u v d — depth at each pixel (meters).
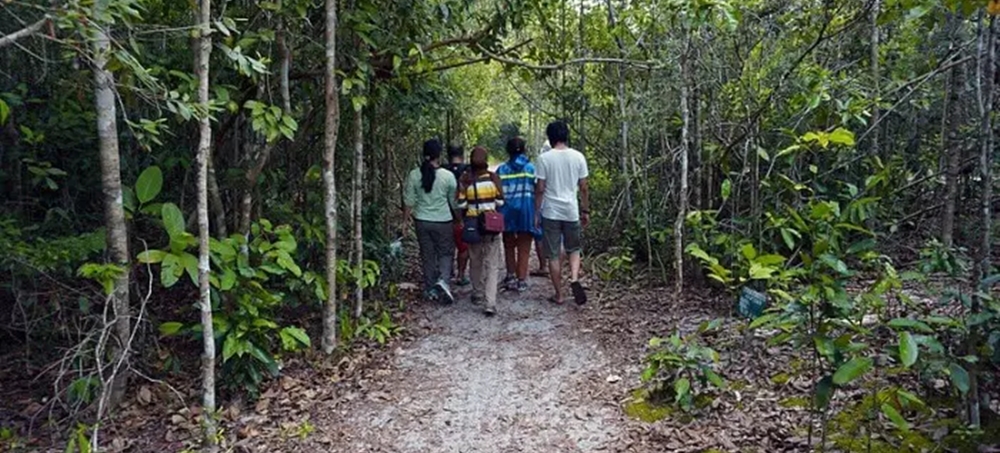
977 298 3.30
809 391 4.13
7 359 4.99
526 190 6.88
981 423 3.47
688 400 4.04
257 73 4.47
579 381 4.78
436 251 6.79
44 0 3.63
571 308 6.55
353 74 5.30
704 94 6.54
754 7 5.64
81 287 4.64
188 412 4.22
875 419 3.52
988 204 3.34
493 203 6.40
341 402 4.50
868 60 6.51
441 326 6.10
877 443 3.49
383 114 8.04
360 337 5.67
